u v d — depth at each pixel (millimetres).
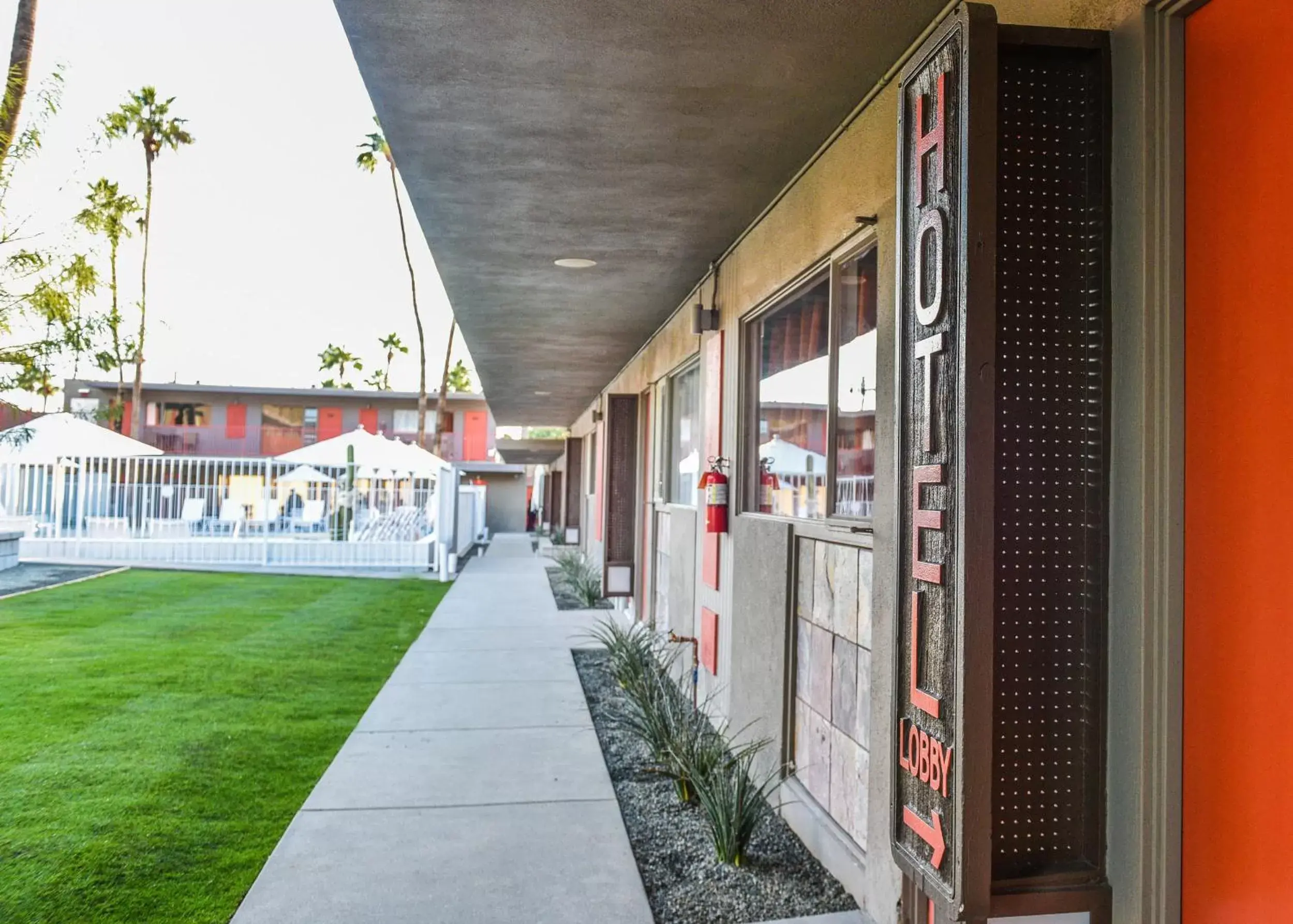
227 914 2863
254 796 4012
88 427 15172
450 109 3395
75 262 9562
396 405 35125
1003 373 2008
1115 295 1936
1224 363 1684
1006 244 2020
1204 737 1717
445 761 4574
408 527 15859
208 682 6426
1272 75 1583
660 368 8039
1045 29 1940
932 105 2027
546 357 10266
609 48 2871
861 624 3166
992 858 1956
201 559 15367
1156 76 1835
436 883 3111
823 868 3336
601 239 5145
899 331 2197
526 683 6500
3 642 7957
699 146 3691
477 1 2582
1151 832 1807
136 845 3408
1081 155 2035
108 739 4875
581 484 19250
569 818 3771
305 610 10500
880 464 2904
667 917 2922
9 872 3148
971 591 1822
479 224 4914
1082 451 2014
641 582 9344
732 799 3512
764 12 2617
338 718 5473
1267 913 1554
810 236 3775
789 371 4273
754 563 4422
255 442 33125
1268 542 1567
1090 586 1987
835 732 3412
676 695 5387
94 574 13664
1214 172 1721
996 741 1987
